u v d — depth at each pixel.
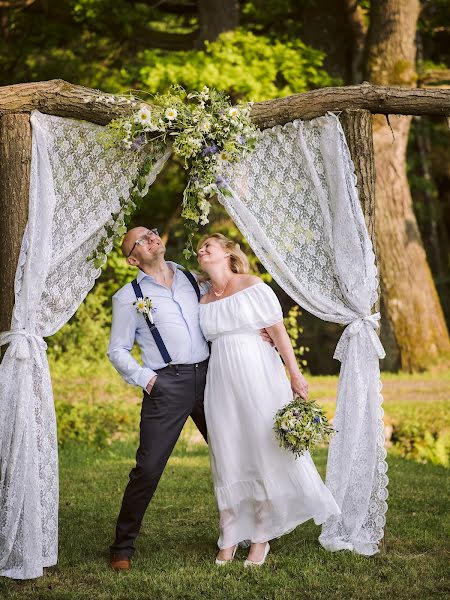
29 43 13.07
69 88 4.42
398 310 12.70
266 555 4.45
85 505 5.64
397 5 11.83
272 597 3.88
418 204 17.28
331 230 4.57
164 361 4.32
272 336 4.34
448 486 6.21
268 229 4.57
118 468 6.95
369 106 4.57
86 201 4.44
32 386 4.24
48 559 4.23
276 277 4.57
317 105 4.54
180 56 11.69
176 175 14.09
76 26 13.26
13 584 4.10
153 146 4.45
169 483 6.24
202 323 4.36
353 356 4.53
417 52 15.02
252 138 4.44
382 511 4.49
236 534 4.37
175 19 16.23
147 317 4.32
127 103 4.41
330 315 4.58
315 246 4.61
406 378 11.74
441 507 5.50
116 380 8.77
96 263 4.43
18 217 4.36
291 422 4.05
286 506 4.29
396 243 12.78
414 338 12.68
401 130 12.80
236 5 12.66
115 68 13.47
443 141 17.89
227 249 4.45
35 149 4.35
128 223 4.42
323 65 13.34
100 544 4.75
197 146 4.29
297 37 13.84
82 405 8.30
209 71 11.18
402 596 3.87
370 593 3.91
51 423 4.30
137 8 13.32
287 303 13.30
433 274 17.48
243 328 4.28
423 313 12.84
